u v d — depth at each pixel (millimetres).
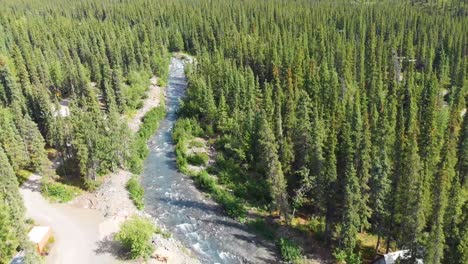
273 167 64688
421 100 103625
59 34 171000
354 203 54969
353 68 127625
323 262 58625
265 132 70688
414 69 141875
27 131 76500
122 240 58875
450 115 92188
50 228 62375
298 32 169125
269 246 62312
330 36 157500
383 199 57031
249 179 78688
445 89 134125
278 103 91688
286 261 59188
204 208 71750
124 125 83250
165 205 72938
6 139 75250
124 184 77750
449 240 47688
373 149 66125
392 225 57750
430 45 152250
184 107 114312
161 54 170625
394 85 107062
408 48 145375
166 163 87688
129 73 134625
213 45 173625
